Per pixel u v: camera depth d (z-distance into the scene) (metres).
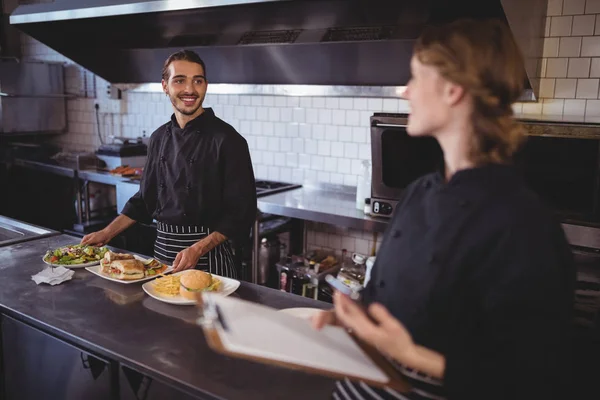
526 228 0.97
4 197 5.47
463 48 1.00
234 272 2.64
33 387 1.79
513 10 2.59
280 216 3.95
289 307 1.83
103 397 1.57
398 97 3.51
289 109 4.13
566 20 3.03
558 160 2.54
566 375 0.96
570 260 1.01
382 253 1.25
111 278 2.03
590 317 2.48
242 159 2.46
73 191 4.91
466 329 1.06
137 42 4.16
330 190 4.01
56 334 1.67
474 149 1.05
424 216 1.15
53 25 3.84
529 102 3.17
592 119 3.04
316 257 3.78
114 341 1.57
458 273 1.03
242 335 1.13
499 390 0.95
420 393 1.14
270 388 1.36
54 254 2.23
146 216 2.69
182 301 1.83
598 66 2.98
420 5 2.86
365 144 3.81
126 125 5.20
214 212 2.53
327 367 1.04
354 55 3.42
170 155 2.52
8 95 5.18
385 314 1.01
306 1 3.02
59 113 5.63
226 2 2.89
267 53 3.74
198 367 1.44
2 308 1.83
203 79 2.43
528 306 0.95
